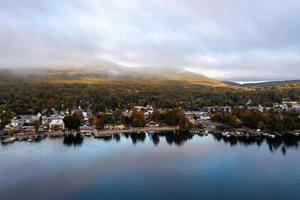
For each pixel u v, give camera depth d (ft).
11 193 608.60
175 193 606.96
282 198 584.40
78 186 641.40
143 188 630.33
